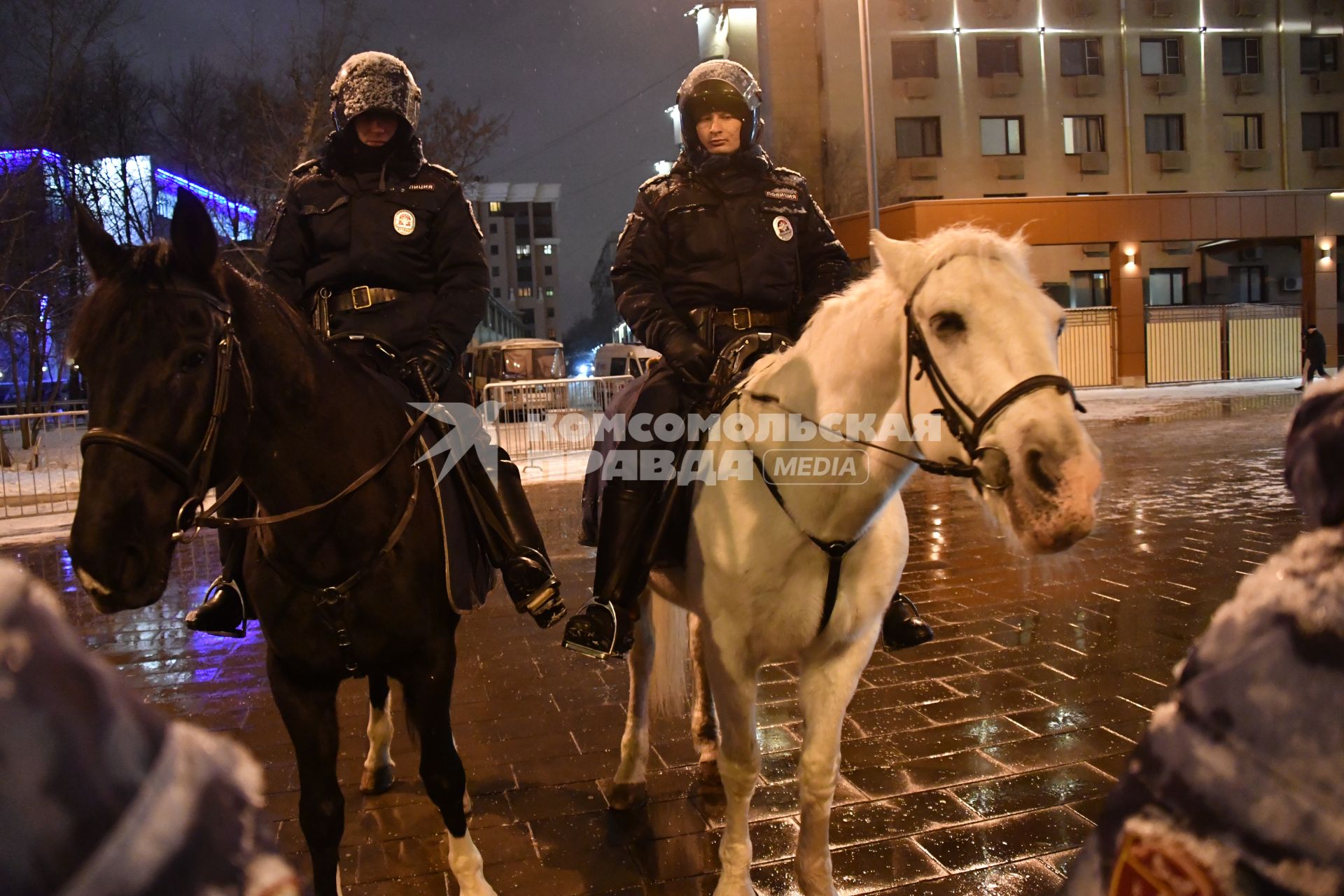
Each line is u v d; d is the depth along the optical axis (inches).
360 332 125.0
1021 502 72.4
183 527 83.6
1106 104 1204.5
